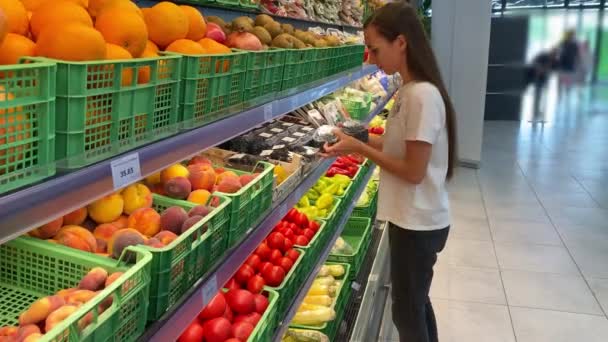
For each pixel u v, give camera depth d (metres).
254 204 1.55
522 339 3.18
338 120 3.04
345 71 2.88
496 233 4.80
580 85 11.28
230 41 1.64
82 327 0.80
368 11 4.69
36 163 0.77
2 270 1.09
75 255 1.05
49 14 0.92
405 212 2.27
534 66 11.16
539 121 11.21
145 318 0.96
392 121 2.27
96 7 1.07
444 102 2.21
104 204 1.21
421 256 2.31
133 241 1.08
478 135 7.04
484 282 3.87
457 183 6.39
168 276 1.03
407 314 2.40
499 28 11.05
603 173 6.86
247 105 1.47
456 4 6.83
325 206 2.88
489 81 11.28
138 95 0.98
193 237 1.17
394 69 2.25
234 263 1.33
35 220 0.67
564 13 10.96
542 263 4.18
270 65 1.71
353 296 2.82
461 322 3.35
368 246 3.47
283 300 1.92
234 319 1.65
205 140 1.14
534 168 7.17
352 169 3.55
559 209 5.46
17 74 0.72
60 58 0.83
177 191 1.43
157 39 1.23
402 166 2.18
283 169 2.07
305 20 3.31
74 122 0.82
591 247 4.49
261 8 2.59
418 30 2.17
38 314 0.89
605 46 11.05
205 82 1.26
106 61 0.86
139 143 0.94
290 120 2.83
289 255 2.12
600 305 3.54
